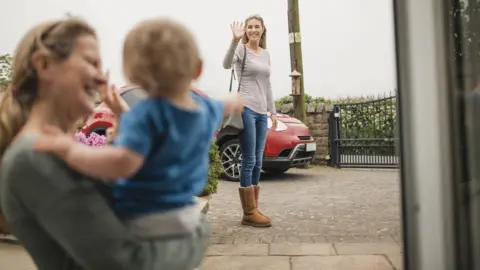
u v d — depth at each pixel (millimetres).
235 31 4031
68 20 1201
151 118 1095
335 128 10109
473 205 1460
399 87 1452
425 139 1442
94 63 1193
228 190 6703
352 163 9930
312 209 5277
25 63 1167
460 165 1449
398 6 1438
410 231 1472
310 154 7871
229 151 7617
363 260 3205
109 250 1088
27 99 1194
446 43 1420
